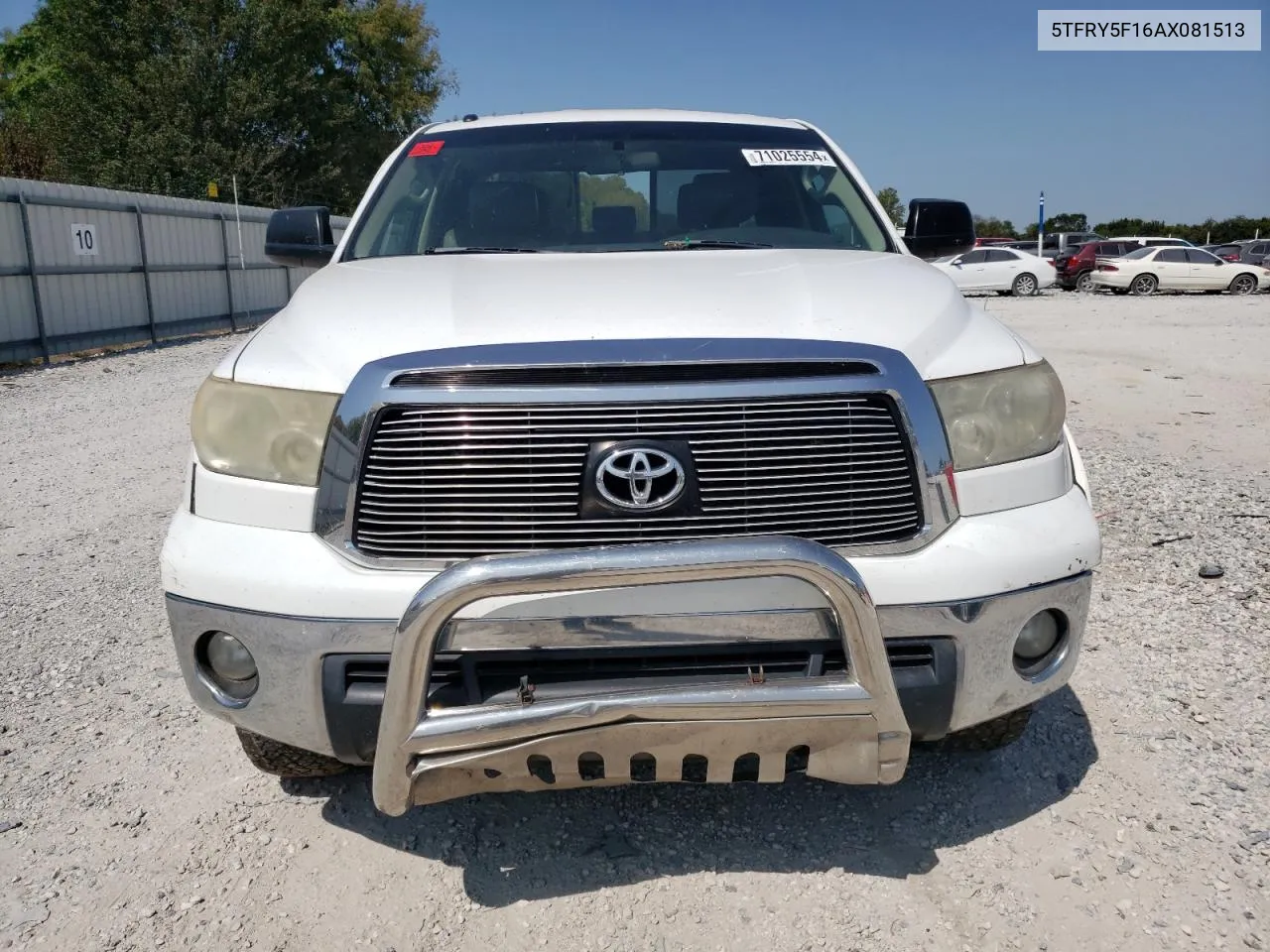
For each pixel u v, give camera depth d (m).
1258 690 3.19
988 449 2.23
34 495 6.25
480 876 2.39
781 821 2.58
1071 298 24.78
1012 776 2.73
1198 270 26.75
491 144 3.76
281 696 2.17
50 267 13.52
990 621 2.16
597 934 2.19
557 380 2.07
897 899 2.27
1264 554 4.45
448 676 2.09
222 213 18.19
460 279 2.61
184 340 16.52
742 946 2.14
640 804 2.67
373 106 41.72
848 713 2.01
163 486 6.44
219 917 2.26
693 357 2.08
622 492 2.05
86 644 3.81
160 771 2.89
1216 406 8.43
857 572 1.96
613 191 3.54
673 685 2.00
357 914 2.27
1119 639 3.61
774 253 3.05
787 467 2.09
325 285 2.73
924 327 2.31
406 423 2.08
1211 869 2.31
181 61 31.09
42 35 37.53
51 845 2.53
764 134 3.86
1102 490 5.62
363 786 2.78
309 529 2.14
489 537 2.07
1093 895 2.25
